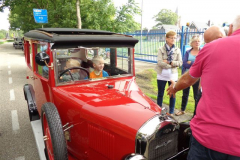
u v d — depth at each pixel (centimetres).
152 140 184
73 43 248
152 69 975
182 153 218
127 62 304
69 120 240
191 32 924
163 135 191
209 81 144
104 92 246
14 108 496
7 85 718
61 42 236
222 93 137
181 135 237
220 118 137
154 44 1240
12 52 2086
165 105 493
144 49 1303
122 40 278
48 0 1334
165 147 202
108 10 895
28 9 1473
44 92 282
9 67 1092
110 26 903
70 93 241
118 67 311
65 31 297
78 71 265
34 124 361
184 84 176
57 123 213
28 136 364
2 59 1455
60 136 211
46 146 258
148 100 237
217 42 146
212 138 139
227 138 134
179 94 591
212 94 141
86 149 229
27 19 1673
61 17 1141
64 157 211
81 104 221
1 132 378
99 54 280
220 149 137
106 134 201
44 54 235
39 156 294
